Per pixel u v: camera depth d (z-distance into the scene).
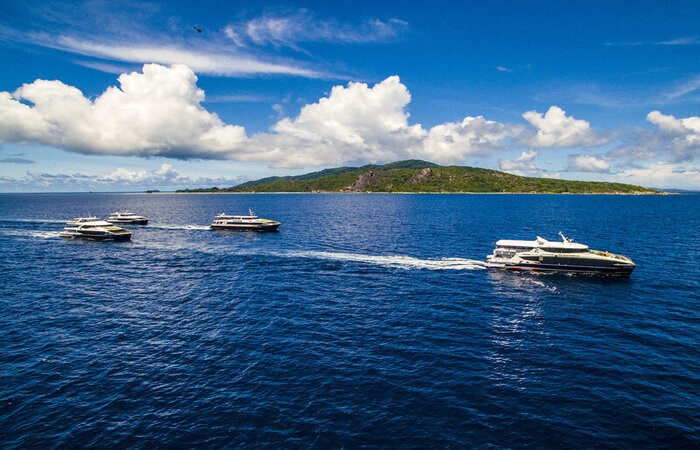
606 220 141.75
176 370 32.16
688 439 23.89
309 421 25.67
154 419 25.98
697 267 66.81
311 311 45.91
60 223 149.25
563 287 56.03
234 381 30.44
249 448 23.31
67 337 38.59
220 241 101.19
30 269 68.38
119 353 35.16
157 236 111.31
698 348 36.00
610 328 40.88
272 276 62.75
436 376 31.16
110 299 50.62
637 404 27.39
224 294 52.78
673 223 130.25
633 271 64.75
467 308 47.12
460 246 88.94
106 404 27.67
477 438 24.08
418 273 64.44
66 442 23.95
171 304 48.59
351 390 29.14
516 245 71.19
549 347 36.38
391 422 25.55
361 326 41.34
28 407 27.30
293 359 33.91
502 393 28.81
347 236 107.19
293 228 127.50
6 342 37.41
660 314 44.91
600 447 23.30
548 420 25.75
